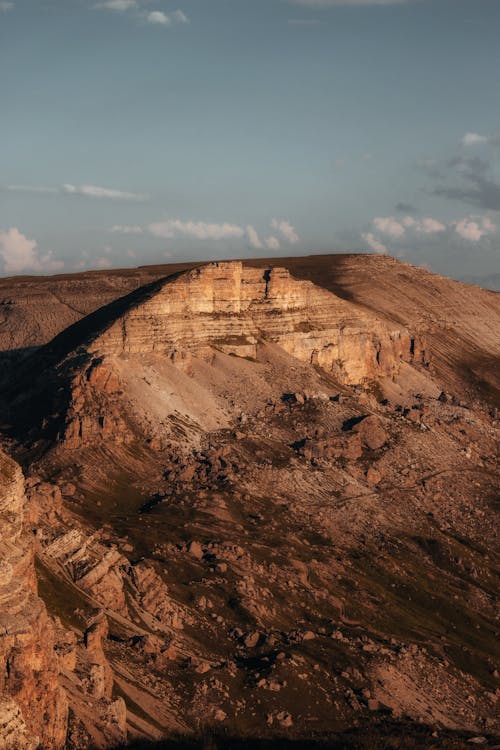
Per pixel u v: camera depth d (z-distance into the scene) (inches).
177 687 5748.0
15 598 3909.9
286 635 7130.9
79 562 6156.5
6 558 4180.6
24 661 3769.7
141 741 4901.6
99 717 4527.6
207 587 7475.4
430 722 6692.9
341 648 7155.5
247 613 7224.4
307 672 6530.5
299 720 5989.2
